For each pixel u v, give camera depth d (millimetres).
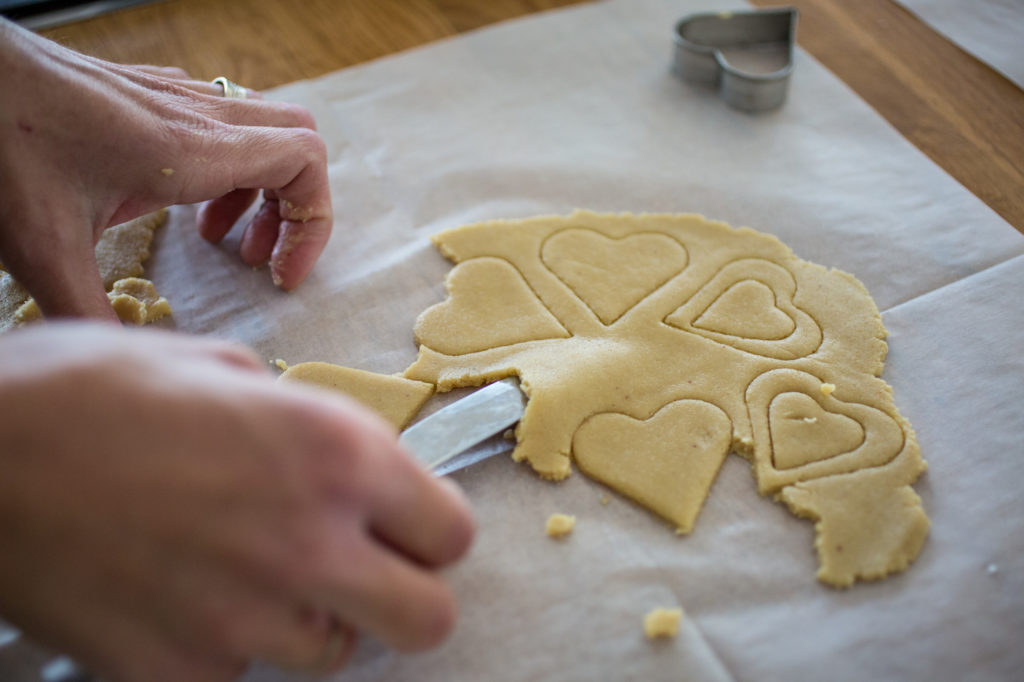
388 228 413
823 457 331
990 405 341
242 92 406
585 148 442
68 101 317
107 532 232
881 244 392
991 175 414
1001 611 298
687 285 382
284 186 379
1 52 307
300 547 241
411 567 260
